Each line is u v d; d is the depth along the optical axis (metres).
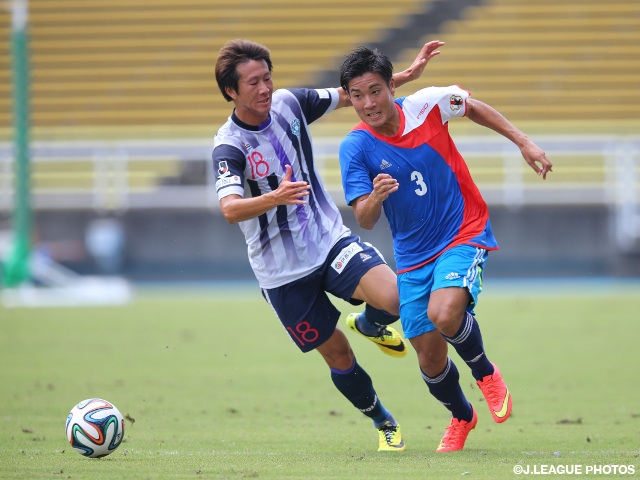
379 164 18.28
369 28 86.06
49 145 71.69
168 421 23.34
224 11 87.56
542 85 81.56
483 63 82.94
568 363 33.38
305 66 84.12
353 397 19.19
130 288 66.19
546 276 68.06
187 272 69.56
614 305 52.12
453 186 18.41
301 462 16.91
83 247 69.62
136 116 82.75
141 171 76.25
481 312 50.12
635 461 16.50
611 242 67.75
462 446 18.89
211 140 79.94
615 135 77.88
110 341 40.97
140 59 85.25
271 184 18.89
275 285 19.42
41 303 57.50
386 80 17.67
